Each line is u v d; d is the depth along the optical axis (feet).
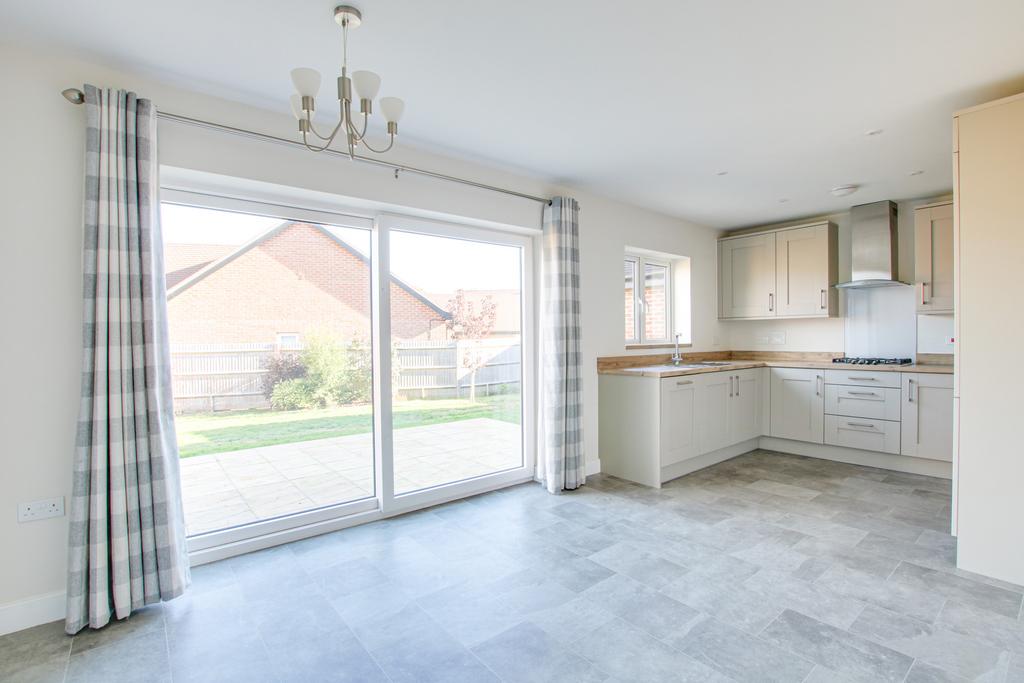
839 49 6.55
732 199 13.94
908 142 9.80
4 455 6.31
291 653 5.94
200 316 8.46
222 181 8.05
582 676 5.49
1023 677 5.37
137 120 6.70
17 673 5.60
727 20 5.91
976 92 7.75
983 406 7.54
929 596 7.06
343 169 9.03
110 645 6.10
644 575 7.78
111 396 6.45
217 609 6.89
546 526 9.80
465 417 11.75
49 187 6.52
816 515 10.27
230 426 8.82
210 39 6.24
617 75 7.24
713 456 14.37
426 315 10.99
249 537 8.77
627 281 15.53
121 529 6.51
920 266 12.91
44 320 6.51
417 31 6.11
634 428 12.73
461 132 9.28
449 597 7.17
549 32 6.16
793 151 10.27
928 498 11.23
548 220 12.02
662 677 5.46
